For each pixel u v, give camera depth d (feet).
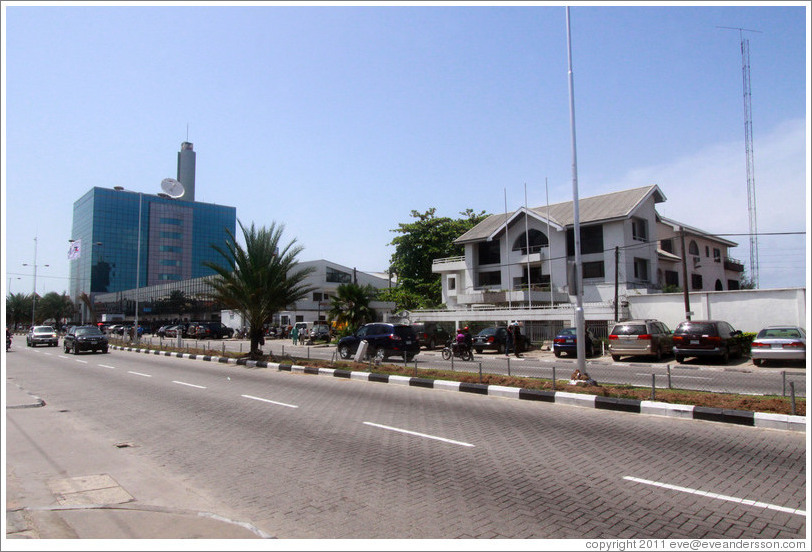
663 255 135.95
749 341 74.74
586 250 129.80
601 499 17.38
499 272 146.41
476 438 26.13
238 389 45.19
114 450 24.53
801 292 81.25
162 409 35.47
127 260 329.72
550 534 14.66
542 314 110.83
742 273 182.29
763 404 30.32
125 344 118.93
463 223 176.45
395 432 27.61
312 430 28.35
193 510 16.48
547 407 34.71
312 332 150.30
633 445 24.48
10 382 51.37
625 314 99.50
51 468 21.58
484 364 68.33
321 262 212.84
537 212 132.05
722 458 22.15
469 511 16.40
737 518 15.71
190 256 354.74
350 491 18.43
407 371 51.98
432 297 167.43
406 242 174.81
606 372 56.70
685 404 31.81
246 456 23.30
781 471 20.27
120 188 121.49
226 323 217.56
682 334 65.67
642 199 126.41
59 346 129.18
